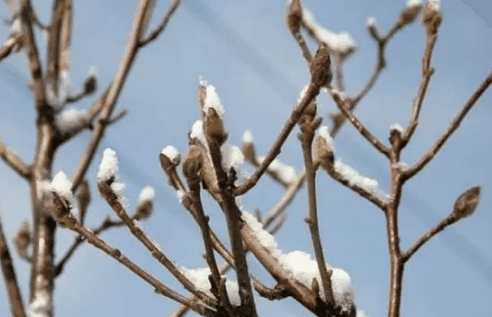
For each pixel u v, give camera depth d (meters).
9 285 1.54
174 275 1.41
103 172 1.41
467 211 1.47
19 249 1.81
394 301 1.48
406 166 1.54
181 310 1.71
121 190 1.42
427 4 1.59
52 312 1.72
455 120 1.52
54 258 1.75
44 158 1.81
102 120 1.80
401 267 1.49
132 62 1.81
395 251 1.50
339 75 1.81
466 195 1.47
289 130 1.36
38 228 1.76
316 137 1.53
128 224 1.41
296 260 1.45
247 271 1.39
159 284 1.41
